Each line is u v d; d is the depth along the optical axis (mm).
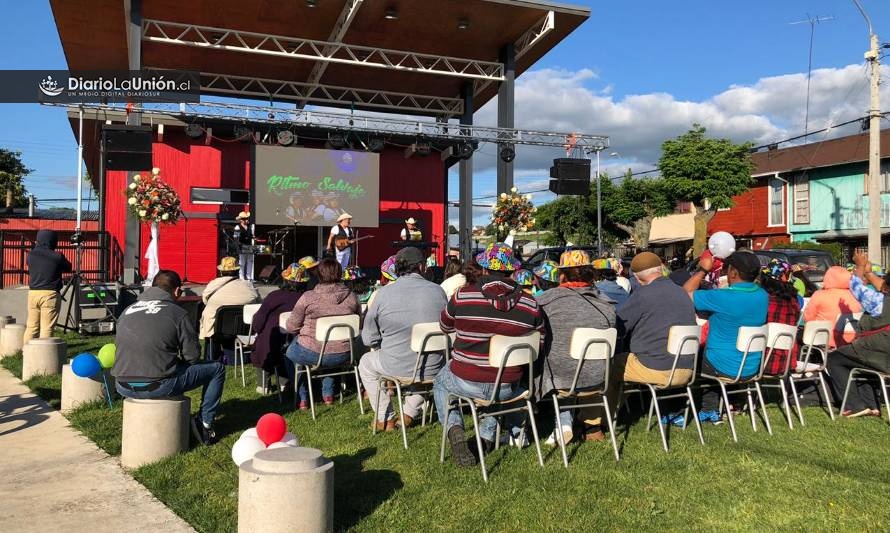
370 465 4086
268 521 2812
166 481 3738
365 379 4902
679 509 3416
